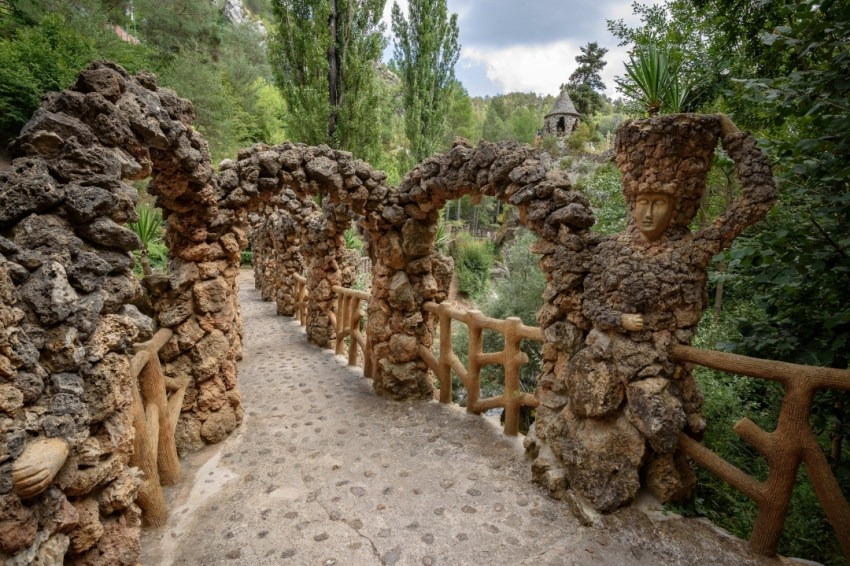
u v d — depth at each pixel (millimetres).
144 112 1973
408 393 4285
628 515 2326
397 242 4086
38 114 1521
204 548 2242
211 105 15820
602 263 2449
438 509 2543
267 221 9422
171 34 20734
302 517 2488
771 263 2039
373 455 3205
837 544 2184
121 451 1617
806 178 2258
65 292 1301
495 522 2412
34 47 8156
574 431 2557
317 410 4082
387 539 2295
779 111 2064
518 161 2793
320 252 6434
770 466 1957
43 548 1188
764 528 2008
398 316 4281
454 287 13430
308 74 9070
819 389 1815
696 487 2746
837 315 1840
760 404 3121
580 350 2557
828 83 1864
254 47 27109
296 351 6367
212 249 3350
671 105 2988
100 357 1468
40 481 1069
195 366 3291
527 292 6828
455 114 29391
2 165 7477
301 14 8977
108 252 1610
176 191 2822
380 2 9383
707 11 3500
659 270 2232
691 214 2293
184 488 2795
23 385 1138
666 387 2260
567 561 2092
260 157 3461
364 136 9766
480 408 3773
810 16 1875
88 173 1548
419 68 12891
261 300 10719
